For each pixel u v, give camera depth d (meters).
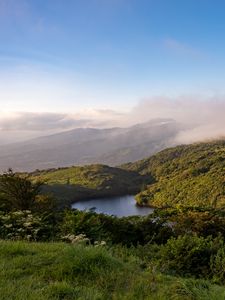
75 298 5.08
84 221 13.95
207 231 31.70
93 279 6.00
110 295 5.32
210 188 158.75
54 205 26.20
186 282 5.99
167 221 31.83
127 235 23.75
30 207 22.77
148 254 12.78
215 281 9.51
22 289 5.14
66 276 6.00
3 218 11.65
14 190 22.66
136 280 6.06
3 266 6.33
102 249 7.22
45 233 12.23
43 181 24.89
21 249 7.43
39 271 6.17
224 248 11.56
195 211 40.00
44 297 4.91
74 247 7.05
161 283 6.25
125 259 8.73
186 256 10.84
